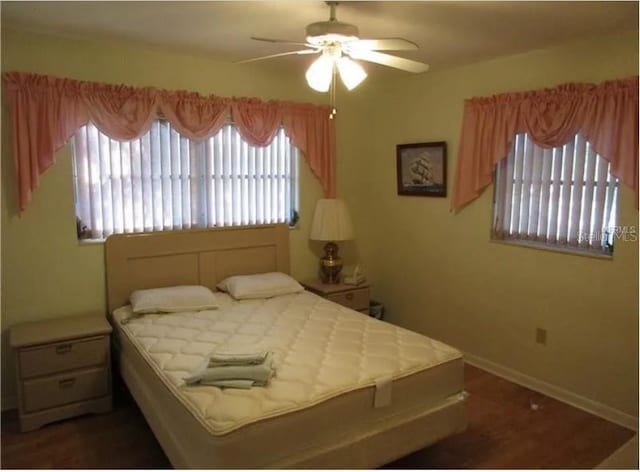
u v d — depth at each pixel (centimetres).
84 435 285
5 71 294
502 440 282
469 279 392
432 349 261
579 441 282
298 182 426
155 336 283
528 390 349
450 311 410
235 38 311
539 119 323
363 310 429
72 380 300
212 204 385
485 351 385
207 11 257
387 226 463
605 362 308
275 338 277
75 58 317
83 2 246
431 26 280
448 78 392
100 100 323
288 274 423
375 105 461
